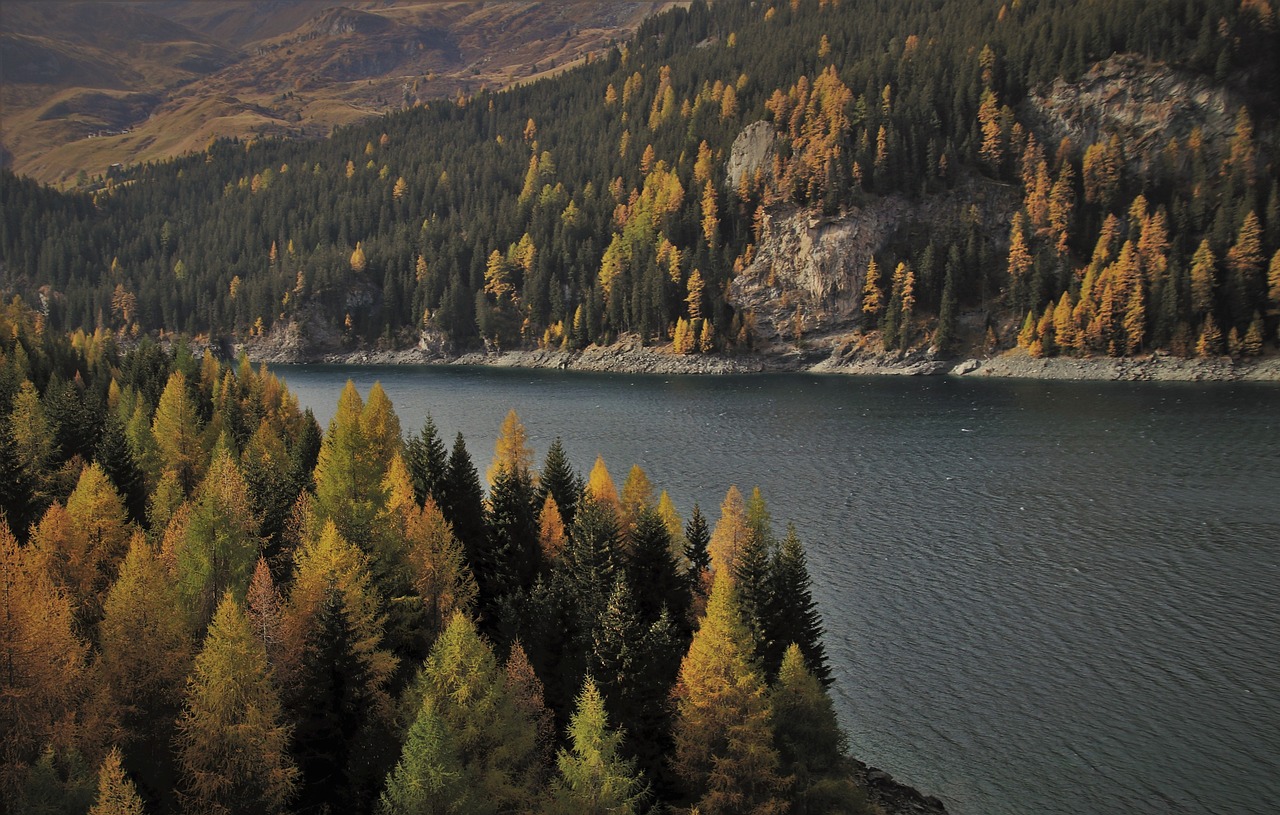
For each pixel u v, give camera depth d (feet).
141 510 196.95
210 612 132.67
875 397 547.90
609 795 106.42
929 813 131.23
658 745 133.90
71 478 203.92
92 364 399.24
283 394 358.84
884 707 160.97
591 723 110.11
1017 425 432.25
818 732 127.13
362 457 169.68
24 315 479.82
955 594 210.79
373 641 127.13
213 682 102.73
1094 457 354.13
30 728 99.19
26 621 101.76
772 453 380.78
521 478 220.64
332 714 122.42
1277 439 375.04
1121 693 163.53
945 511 282.36
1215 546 240.32
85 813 90.12
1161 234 636.48
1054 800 134.62
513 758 113.29
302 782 113.09
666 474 342.23
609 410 515.09
